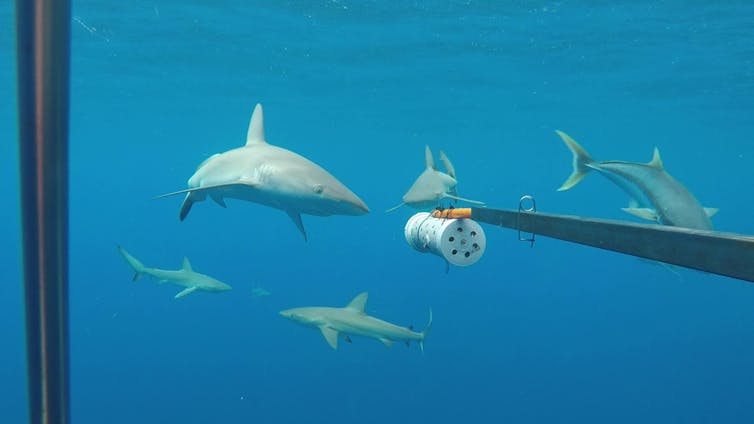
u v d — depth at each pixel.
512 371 34.41
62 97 0.88
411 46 20.78
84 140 50.69
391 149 54.72
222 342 44.72
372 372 34.84
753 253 1.56
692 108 31.20
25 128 0.86
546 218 2.90
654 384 32.53
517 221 3.30
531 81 25.81
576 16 16.97
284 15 17.64
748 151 49.88
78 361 39.69
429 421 28.14
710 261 1.73
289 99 30.94
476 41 19.91
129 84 27.58
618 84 26.03
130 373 36.94
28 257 0.90
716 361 35.94
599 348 38.81
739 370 34.50
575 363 35.81
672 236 1.90
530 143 48.72
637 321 47.16
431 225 4.33
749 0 15.26
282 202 7.45
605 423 27.69
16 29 0.84
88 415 30.28
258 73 25.30
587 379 33.19
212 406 30.98
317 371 35.78
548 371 34.41
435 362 35.81
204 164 8.62
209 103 32.38
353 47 21.09
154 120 38.72
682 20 17.12
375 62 23.16
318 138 47.19
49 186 0.88
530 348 38.59
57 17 0.85
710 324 43.78
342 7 16.72
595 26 17.92
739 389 31.81
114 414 30.31
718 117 33.66
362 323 10.83
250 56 22.59
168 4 16.81
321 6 16.69
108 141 51.12
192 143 51.72
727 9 16.03
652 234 2.01
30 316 0.91
